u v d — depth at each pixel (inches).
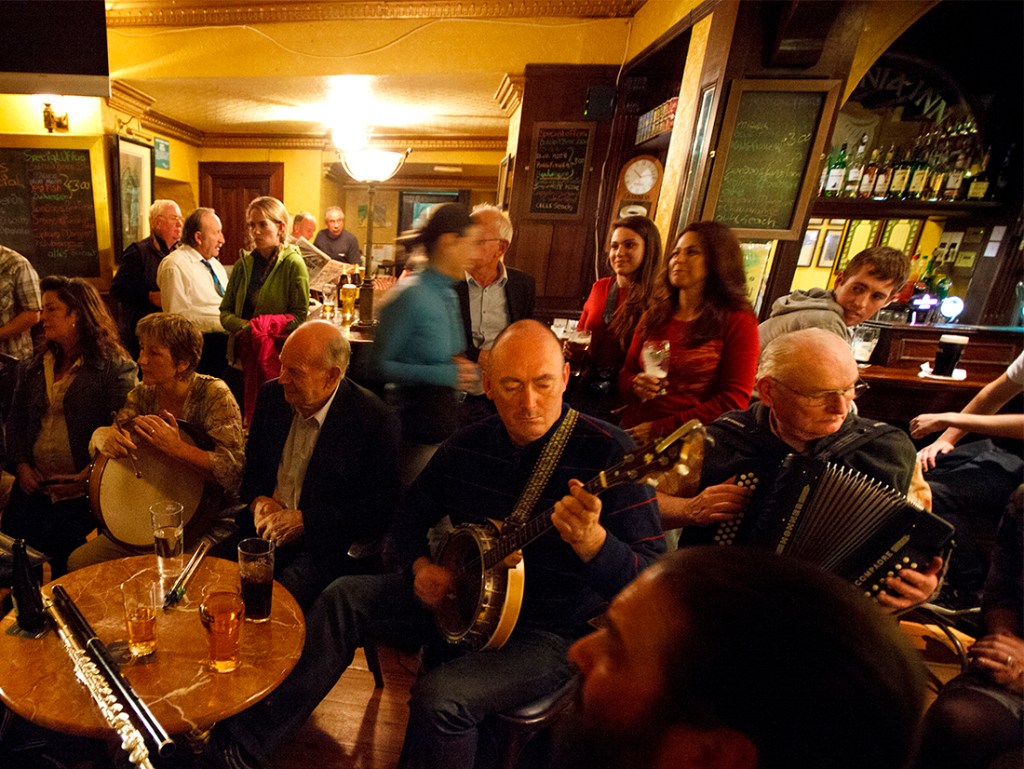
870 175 118.5
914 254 132.3
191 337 68.1
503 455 51.6
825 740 13.1
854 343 112.8
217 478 67.2
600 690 15.8
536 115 147.3
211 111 215.6
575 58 142.5
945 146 118.6
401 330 72.9
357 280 179.9
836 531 42.3
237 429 70.8
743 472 49.5
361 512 66.3
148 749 34.9
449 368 76.1
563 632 50.3
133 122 184.7
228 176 266.5
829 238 136.0
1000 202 117.1
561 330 117.8
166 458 66.4
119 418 70.6
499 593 44.7
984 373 111.2
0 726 49.0
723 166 93.0
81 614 45.3
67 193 169.6
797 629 14.0
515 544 44.9
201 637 44.9
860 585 41.3
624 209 143.1
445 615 51.0
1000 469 79.6
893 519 40.8
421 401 75.9
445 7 142.9
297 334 61.3
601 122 145.4
